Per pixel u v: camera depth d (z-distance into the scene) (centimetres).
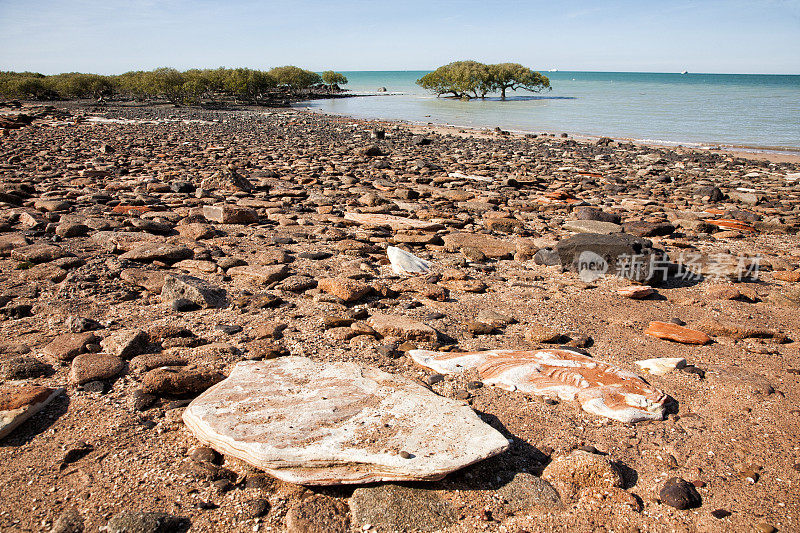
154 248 707
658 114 4500
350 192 1261
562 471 323
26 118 3256
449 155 2156
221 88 7400
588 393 408
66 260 671
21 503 289
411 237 864
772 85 11569
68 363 435
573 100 6725
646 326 564
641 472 336
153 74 6581
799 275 728
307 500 297
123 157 1806
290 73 8681
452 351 487
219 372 416
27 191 1136
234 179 1267
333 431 326
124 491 300
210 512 288
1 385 397
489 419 381
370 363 452
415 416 344
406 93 9944
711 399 421
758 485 324
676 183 1612
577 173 1761
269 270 653
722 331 545
